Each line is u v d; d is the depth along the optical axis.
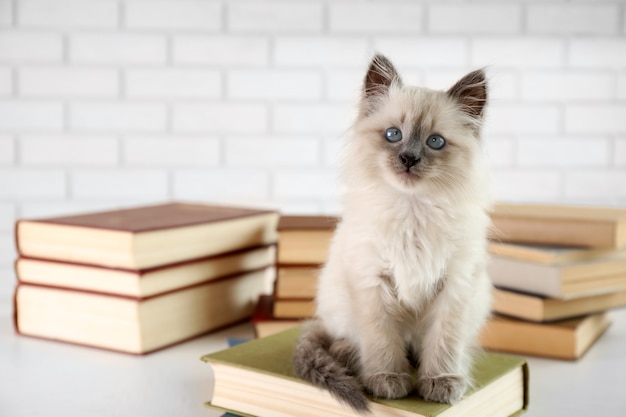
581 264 1.32
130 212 1.54
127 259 1.25
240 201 2.01
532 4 1.98
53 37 1.93
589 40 2.00
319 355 0.98
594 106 2.02
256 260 1.58
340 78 1.98
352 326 1.04
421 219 1.00
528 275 1.35
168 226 1.31
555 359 1.31
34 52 1.93
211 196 2.00
